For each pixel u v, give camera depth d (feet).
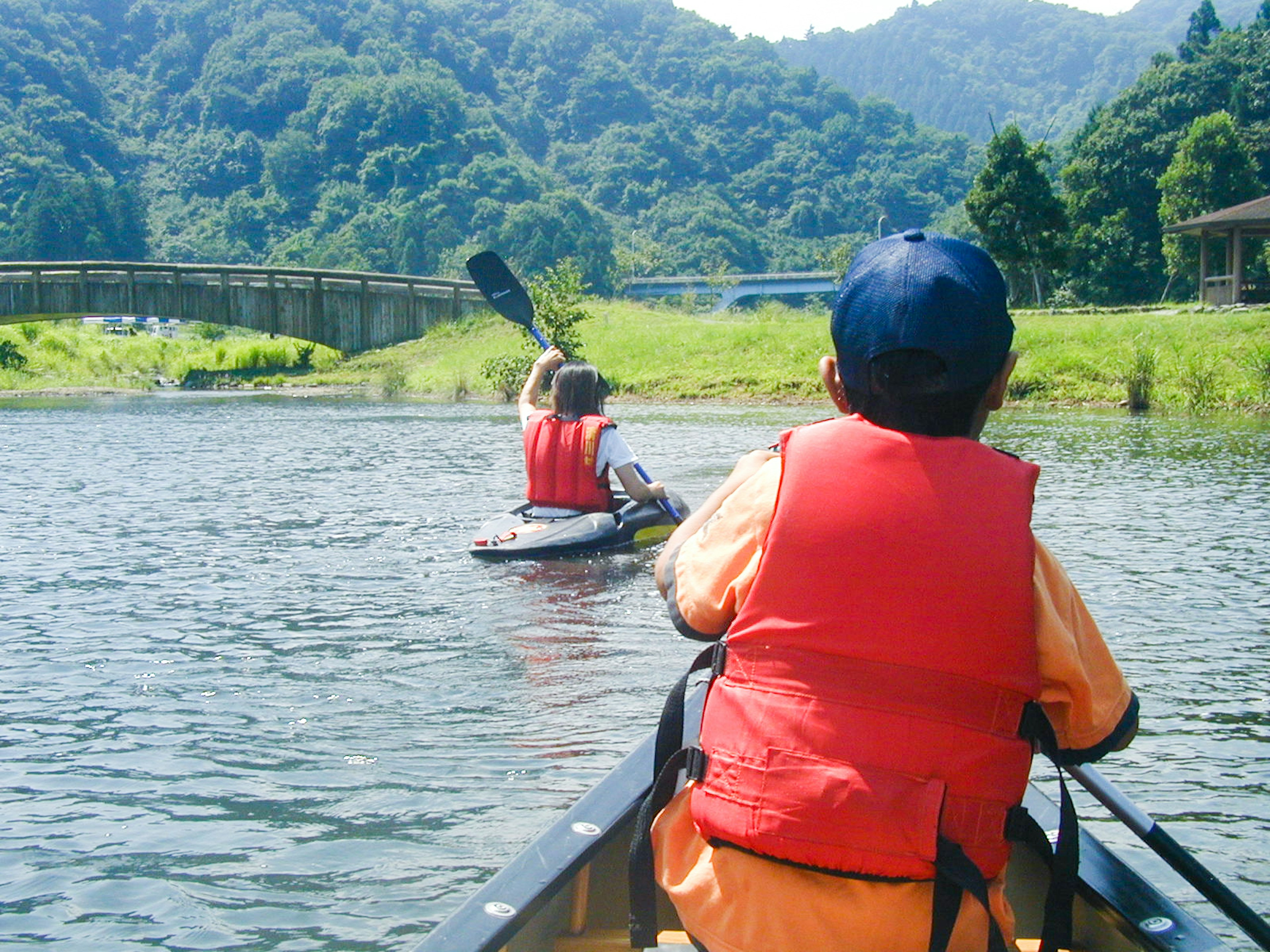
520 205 423.64
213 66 584.40
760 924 5.99
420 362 112.68
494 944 6.51
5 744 14.21
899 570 5.86
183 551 26.50
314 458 46.91
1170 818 12.25
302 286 121.19
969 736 5.87
